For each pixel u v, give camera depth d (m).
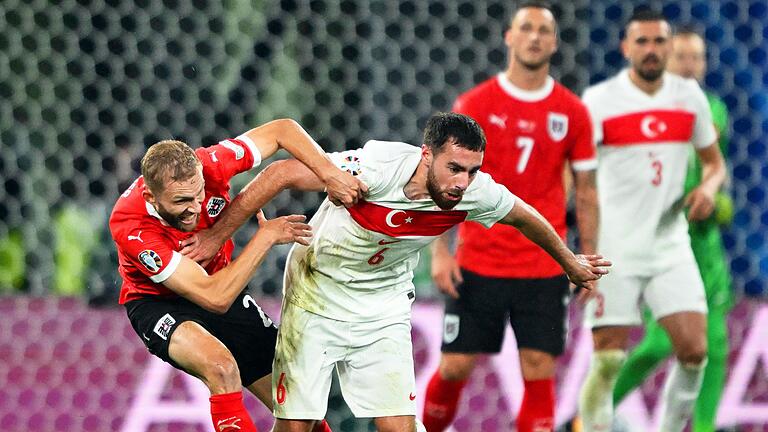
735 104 26.70
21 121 24.08
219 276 14.78
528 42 20.20
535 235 15.55
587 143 20.75
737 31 26.66
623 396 22.86
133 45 24.70
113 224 14.95
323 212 15.76
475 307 20.52
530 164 20.34
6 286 23.48
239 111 25.20
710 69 26.56
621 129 21.84
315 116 25.36
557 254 15.76
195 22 25.28
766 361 23.58
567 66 26.28
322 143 25.31
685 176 22.17
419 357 22.39
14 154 23.95
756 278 26.25
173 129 24.80
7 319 21.44
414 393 16.03
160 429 21.58
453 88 26.11
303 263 15.87
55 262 23.62
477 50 26.22
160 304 15.63
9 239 23.62
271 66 25.38
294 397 15.90
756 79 26.64
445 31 26.14
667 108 21.86
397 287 16.03
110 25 24.53
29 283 23.58
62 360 21.50
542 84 20.52
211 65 25.25
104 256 23.11
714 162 22.42
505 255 20.39
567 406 22.77
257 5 25.42
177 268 14.75
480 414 22.61
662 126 21.80
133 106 24.52
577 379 22.88
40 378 21.38
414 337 22.44
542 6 20.50
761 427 23.42
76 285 23.41
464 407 22.56
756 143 26.56
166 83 24.73
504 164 20.31
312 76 25.36
